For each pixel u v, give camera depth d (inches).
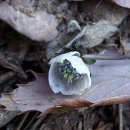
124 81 5.6
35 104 5.3
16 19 5.5
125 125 6.1
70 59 5.2
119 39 6.3
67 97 5.3
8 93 5.3
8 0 5.6
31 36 5.6
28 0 5.7
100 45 6.0
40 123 5.8
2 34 6.0
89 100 5.4
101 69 5.7
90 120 6.1
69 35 5.8
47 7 5.8
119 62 5.8
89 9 6.2
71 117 5.9
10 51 6.0
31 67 6.0
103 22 6.0
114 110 6.2
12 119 5.7
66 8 6.0
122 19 6.2
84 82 5.3
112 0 5.8
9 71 5.9
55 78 5.3
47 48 5.9
